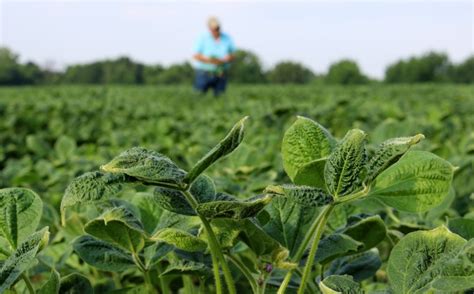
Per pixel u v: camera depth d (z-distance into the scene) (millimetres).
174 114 10391
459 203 2836
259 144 5211
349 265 1644
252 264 1866
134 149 1152
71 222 2227
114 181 1132
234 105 11594
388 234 1730
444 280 1129
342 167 1131
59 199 3064
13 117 9484
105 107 12273
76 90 23422
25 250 1183
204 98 16406
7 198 1350
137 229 1337
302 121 1368
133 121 9289
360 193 1139
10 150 6355
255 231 1267
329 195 1157
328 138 1363
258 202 1121
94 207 1741
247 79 77312
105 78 73750
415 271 1175
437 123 6633
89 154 5785
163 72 72938
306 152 1365
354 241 1396
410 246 1194
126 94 19969
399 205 1323
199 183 1286
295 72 77812
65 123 9742
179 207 1210
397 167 1298
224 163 3918
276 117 7840
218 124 7262
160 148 5094
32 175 3680
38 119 9852
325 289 1077
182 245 1262
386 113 8484
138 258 1550
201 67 19438
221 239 1305
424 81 70438
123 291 1581
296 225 1440
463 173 2945
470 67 69562
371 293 1264
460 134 6363
